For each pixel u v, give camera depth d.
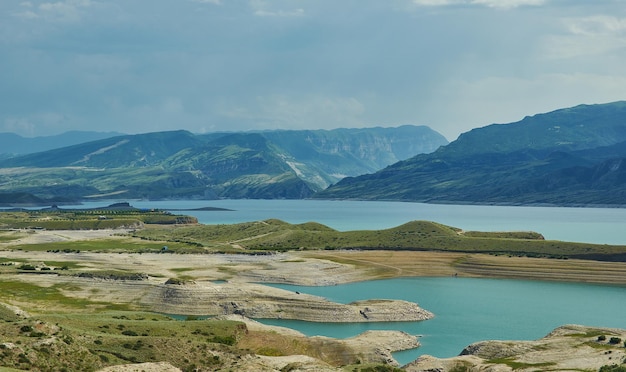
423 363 141.38
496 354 150.38
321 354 155.88
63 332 118.00
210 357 122.50
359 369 125.19
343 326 197.62
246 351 131.50
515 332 188.12
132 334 139.62
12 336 108.25
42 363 98.94
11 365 95.44
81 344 113.56
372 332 177.50
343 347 158.88
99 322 144.75
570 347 148.75
